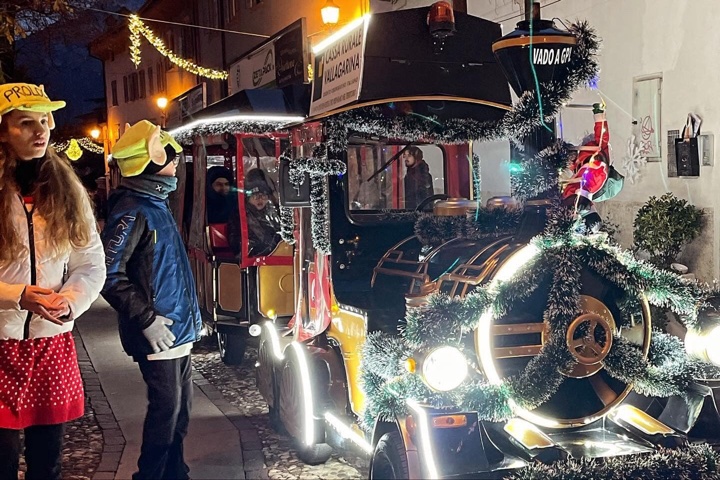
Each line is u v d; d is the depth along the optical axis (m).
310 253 5.21
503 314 3.43
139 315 3.92
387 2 12.45
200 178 8.77
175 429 4.31
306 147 4.99
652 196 7.71
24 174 3.42
